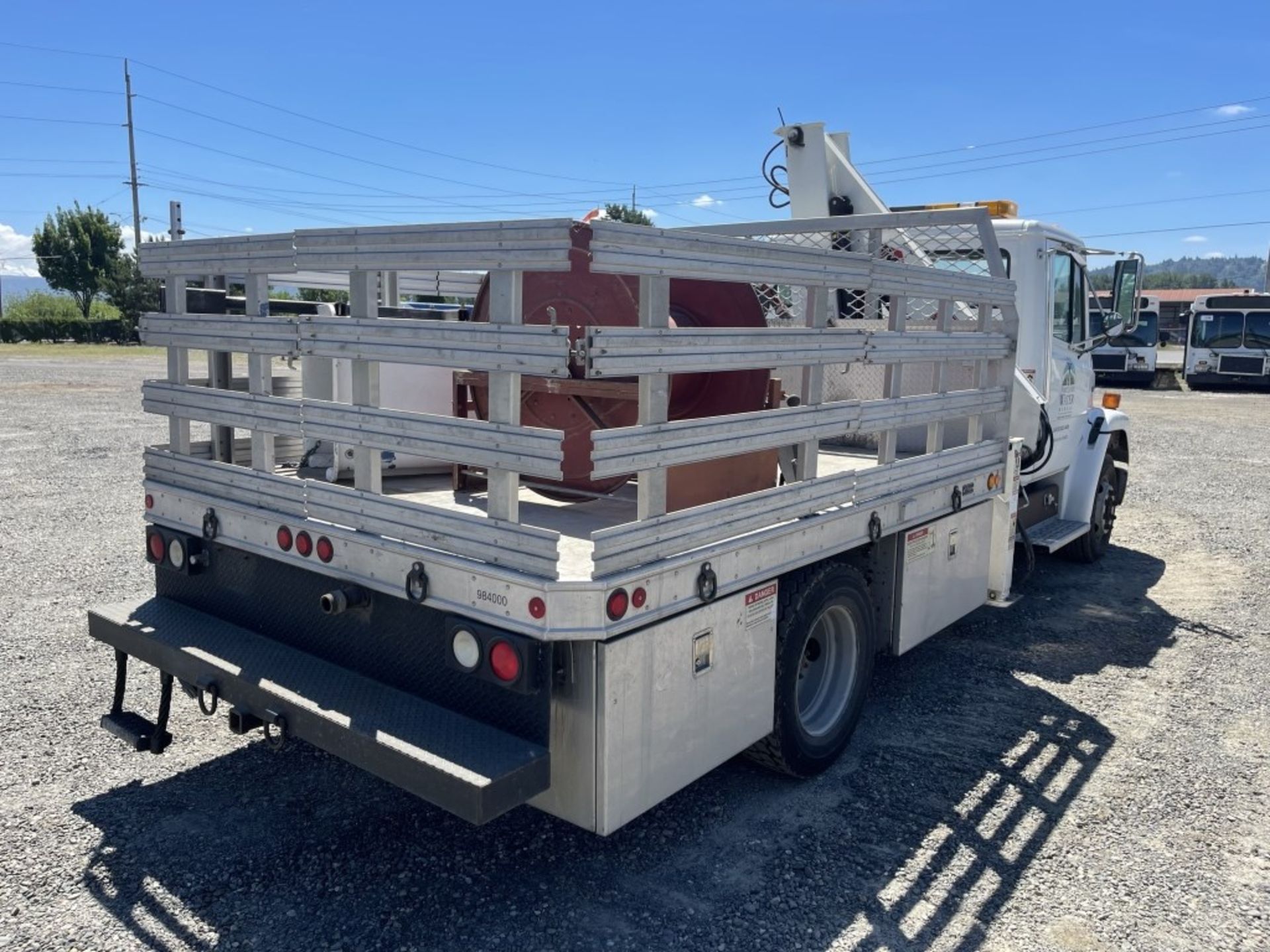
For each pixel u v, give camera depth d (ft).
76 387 73.77
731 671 10.43
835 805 12.41
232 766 13.30
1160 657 18.42
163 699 12.16
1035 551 25.91
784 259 9.92
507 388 8.30
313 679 10.49
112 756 13.50
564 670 8.88
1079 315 22.43
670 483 10.19
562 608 8.36
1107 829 11.96
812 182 20.24
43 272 202.90
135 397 66.03
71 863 10.78
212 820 11.80
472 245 8.30
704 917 9.96
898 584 13.73
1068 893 10.55
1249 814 12.41
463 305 18.24
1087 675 17.40
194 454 12.72
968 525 15.52
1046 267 19.49
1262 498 35.24
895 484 13.01
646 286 8.43
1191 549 27.43
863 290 11.42
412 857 11.05
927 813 12.25
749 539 10.25
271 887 10.41
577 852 11.19
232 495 11.45
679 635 9.54
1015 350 16.05
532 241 7.85
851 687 13.35
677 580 9.35
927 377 17.24
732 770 13.38
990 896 10.45
